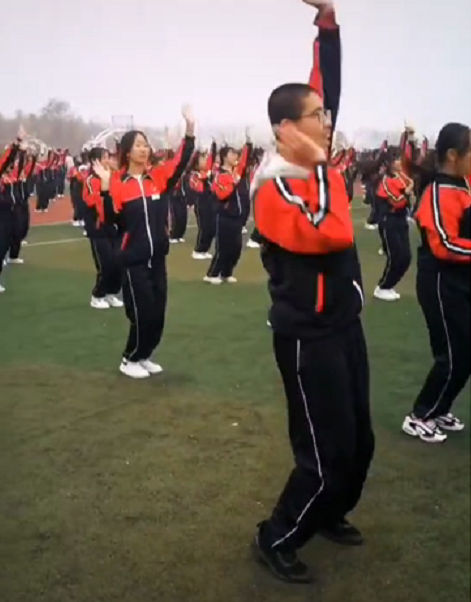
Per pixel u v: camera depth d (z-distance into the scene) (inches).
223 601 79.1
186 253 363.9
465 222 110.7
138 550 88.0
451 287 114.3
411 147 141.3
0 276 271.4
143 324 148.9
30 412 130.1
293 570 82.7
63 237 398.9
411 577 84.4
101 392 142.3
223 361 165.5
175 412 132.3
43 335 186.2
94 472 107.6
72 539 89.8
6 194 254.4
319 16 77.9
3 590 79.4
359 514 97.9
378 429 126.5
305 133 71.8
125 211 146.2
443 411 121.8
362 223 514.3
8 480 104.1
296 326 75.9
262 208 74.5
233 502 100.0
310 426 78.2
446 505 100.7
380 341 185.0
